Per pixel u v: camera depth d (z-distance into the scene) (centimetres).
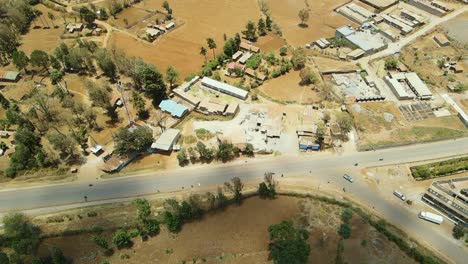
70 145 14212
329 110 16225
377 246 11481
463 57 18888
